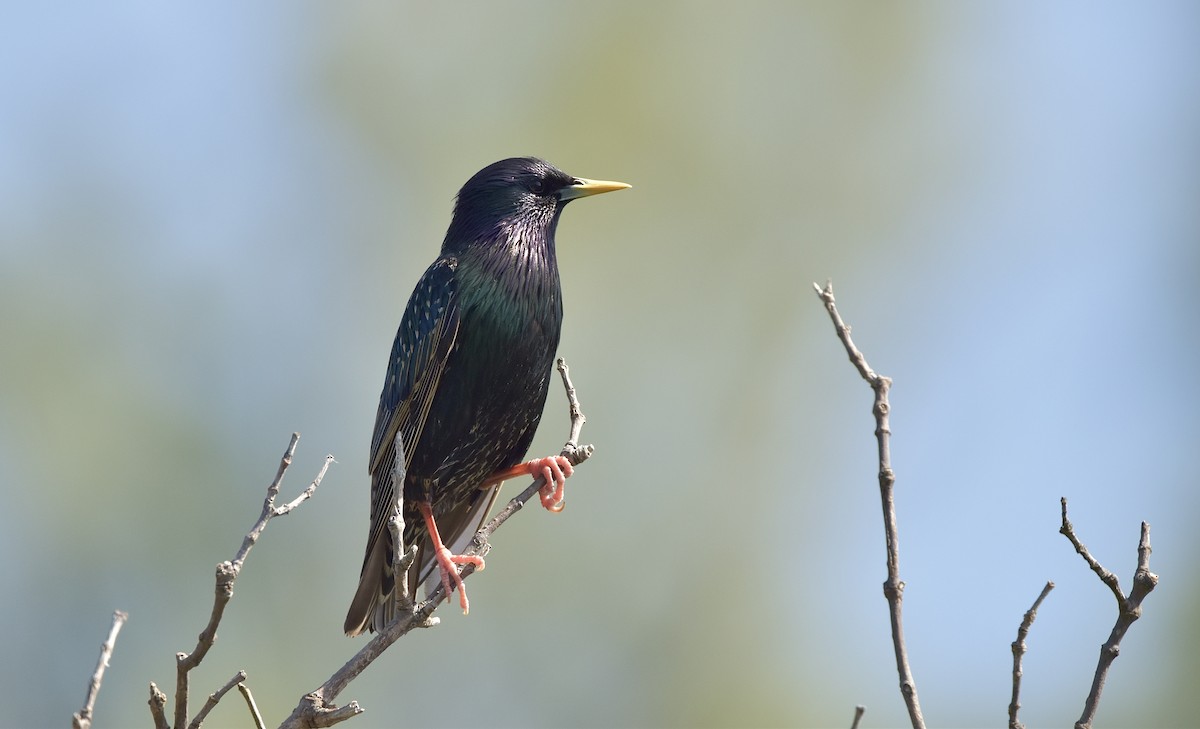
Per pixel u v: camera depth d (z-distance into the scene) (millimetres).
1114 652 5309
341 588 16375
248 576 15758
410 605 6211
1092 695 5301
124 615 4785
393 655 15922
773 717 16859
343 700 15555
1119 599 5355
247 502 16203
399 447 6301
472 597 16234
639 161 18609
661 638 17000
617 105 18578
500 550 16484
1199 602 14055
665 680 16859
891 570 5305
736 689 17000
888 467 5391
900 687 5215
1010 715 5410
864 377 5500
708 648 17281
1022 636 5422
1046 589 5441
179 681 5195
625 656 16703
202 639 5137
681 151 18734
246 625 15508
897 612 5281
